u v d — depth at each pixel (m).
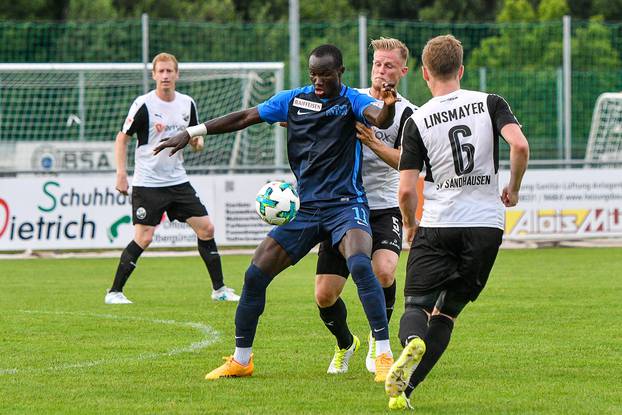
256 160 67.12
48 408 16.69
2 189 48.03
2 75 67.94
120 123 72.38
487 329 25.45
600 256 46.81
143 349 22.80
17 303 31.62
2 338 24.47
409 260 17.09
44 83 68.56
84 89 71.00
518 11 98.62
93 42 87.12
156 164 31.72
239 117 19.66
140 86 72.25
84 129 71.25
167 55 31.72
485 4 107.06
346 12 101.81
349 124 19.14
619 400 17.16
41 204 48.34
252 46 83.88
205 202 49.34
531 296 32.25
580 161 51.97
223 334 25.03
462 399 17.27
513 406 16.69
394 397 16.22
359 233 18.70
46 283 37.81
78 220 48.53
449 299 16.88
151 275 40.56
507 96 72.38
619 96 70.44
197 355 21.95
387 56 21.20
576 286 35.03
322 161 19.11
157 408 16.64
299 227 19.03
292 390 18.11
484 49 83.31
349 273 20.02
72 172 48.75
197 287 36.19
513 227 50.97
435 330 16.61
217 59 84.06
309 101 19.25
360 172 19.41
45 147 65.19
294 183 49.94
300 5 99.75
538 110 71.69
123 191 31.84
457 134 16.58
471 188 16.62
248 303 19.14
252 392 17.92
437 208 16.73
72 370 20.14
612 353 21.95
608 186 51.50
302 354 22.09
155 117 31.66
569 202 51.25
